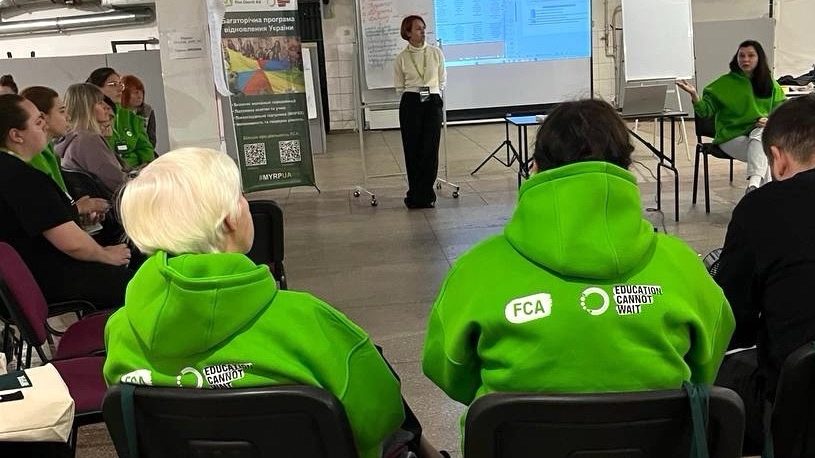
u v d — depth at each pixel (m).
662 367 1.15
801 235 1.55
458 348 1.23
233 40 5.50
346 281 4.27
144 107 6.21
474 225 5.40
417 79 5.83
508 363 1.18
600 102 1.30
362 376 1.27
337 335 1.25
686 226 5.03
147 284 1.15
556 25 9.85
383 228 5.45
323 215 5.98
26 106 2.86
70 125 4.09
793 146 1.75
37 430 1.40
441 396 2.76
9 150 2.83
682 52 7.76
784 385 1.33
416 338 3.35
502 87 10.43
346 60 11.78
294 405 1.13
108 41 11.58
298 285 4.23
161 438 1.19
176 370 1.18
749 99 5.09
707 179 5.34
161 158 1.25
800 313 1.54
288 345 1.19
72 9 11.45
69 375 2.02
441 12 10.09
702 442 1.04
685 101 10.16
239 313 1.15
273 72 5.74
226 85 5.54
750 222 1.63
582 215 1.17
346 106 11.95
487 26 10.13
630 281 1.17
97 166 3.90
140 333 1.16
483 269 1.24
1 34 11.32
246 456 1.19
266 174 5.87
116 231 3.79
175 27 5.04
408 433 1.52
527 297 1.17
